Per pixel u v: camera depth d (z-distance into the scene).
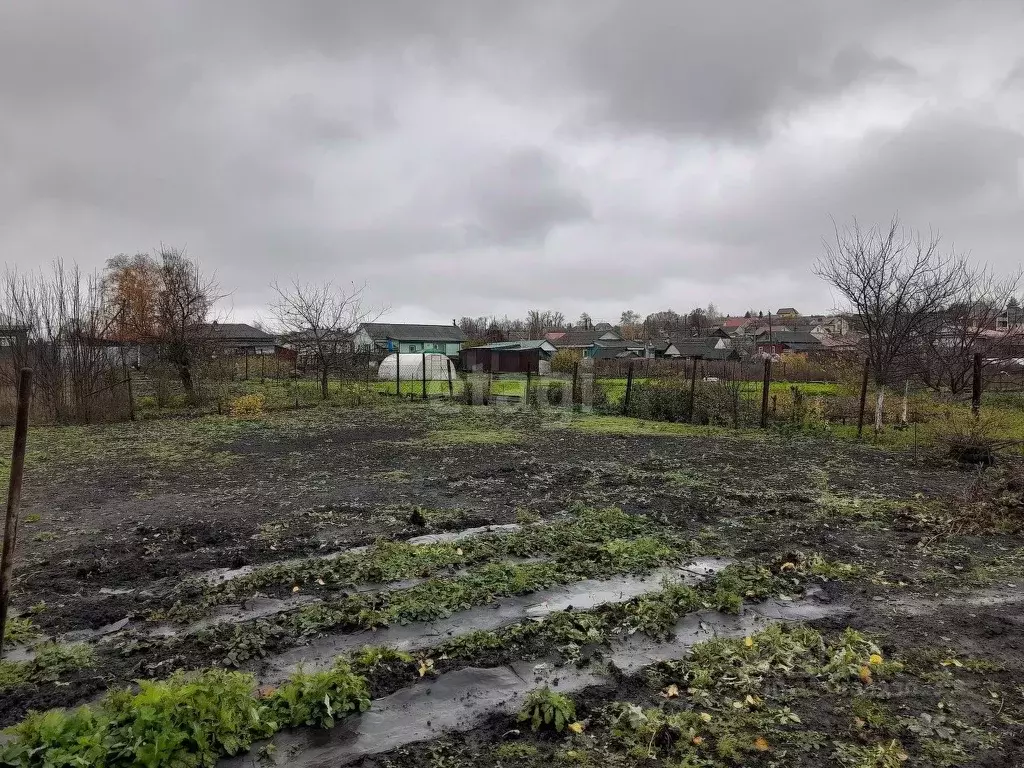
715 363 24.77
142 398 19.53
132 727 2.72
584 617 4.14
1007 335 16.64
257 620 4.18
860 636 3.97
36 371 15.99
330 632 4.04
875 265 12.83
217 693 2.96
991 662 3.67
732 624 4.19
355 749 2.91
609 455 10.55
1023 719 3.11
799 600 4.59
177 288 20.28
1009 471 9.08
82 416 15.80
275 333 35.72
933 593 4.73
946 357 15.74
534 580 4.82
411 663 3.63
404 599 4.46
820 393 20.73
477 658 3.69
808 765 2.79
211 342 22.23
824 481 8.48
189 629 4.11
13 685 3.39
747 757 2.85
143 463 9.88
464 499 7.45
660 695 3.36
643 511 6.95
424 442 12.04
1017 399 18.48
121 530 6.23
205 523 6.45
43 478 8.75
